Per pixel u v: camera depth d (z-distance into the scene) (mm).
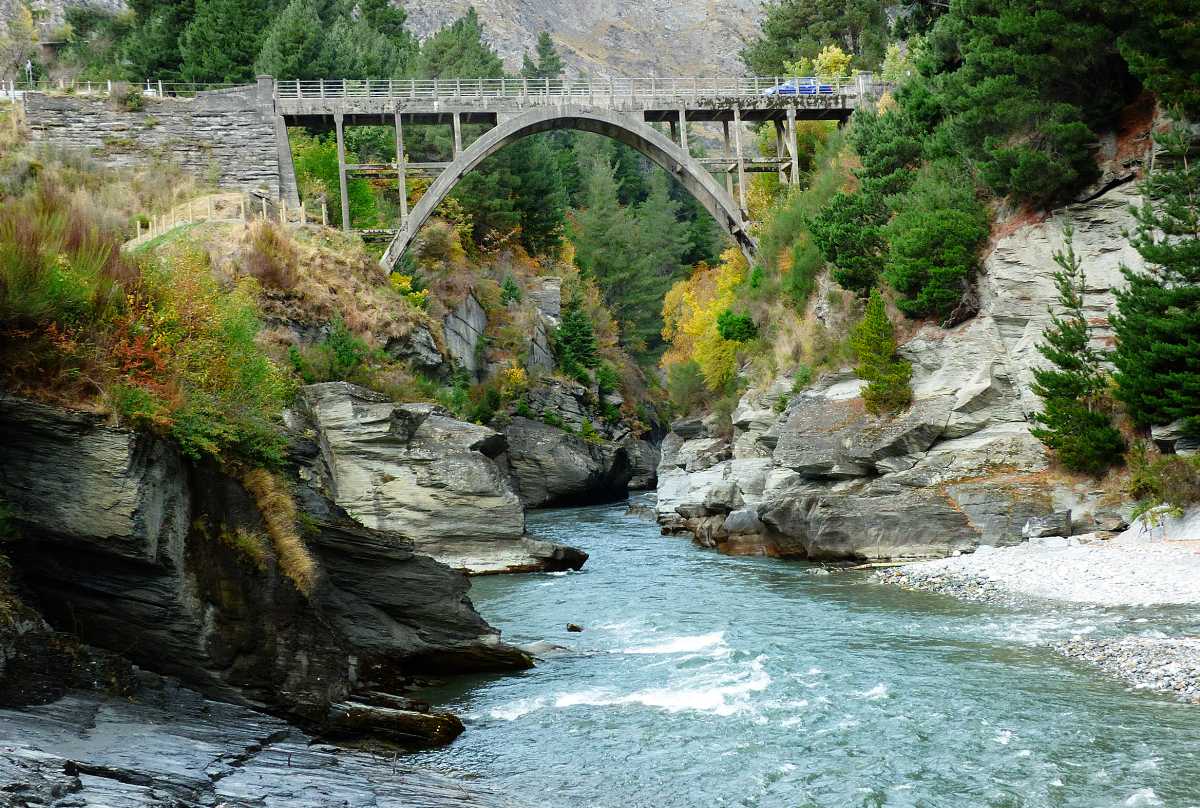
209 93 53562
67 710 10969
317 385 31078
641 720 15102
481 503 31922
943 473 33125
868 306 37844
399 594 18125
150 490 12516
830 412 38062
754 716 15086
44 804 8070
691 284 85000
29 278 12680
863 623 22000
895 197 39719
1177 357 27312
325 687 14633
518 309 71062
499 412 62688
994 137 35469
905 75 55125
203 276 16609
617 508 61531
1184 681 15797
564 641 21328
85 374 12734
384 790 11141
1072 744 13219
